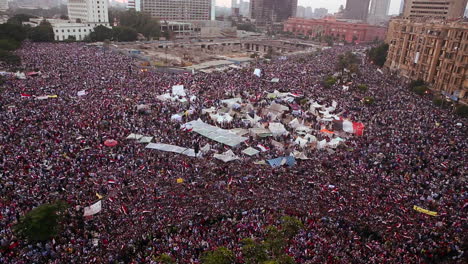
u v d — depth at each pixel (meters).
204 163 52.81
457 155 57.81
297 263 30.75
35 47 148.88
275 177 48.75
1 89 79.31
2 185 41.50
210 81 103.88
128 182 45.66
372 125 73.31
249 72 123.12
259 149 59.25
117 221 37.62
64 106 71.44
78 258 32.03
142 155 53.69
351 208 41.28
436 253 34.78
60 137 56.78
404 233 37.12
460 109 83.56
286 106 81.19
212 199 42.69
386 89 106.81
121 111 71.50
